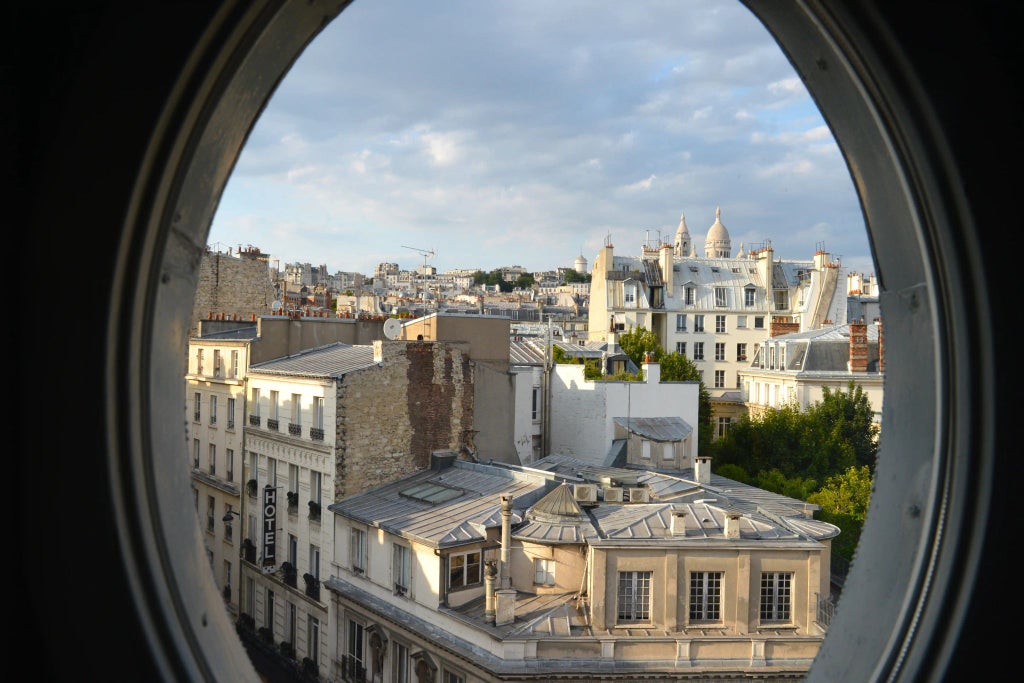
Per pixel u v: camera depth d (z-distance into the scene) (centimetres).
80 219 221
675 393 4069
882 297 332
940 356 267
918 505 285
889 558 297
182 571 262
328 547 2589
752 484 4094
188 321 287
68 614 222
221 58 236
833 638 317
